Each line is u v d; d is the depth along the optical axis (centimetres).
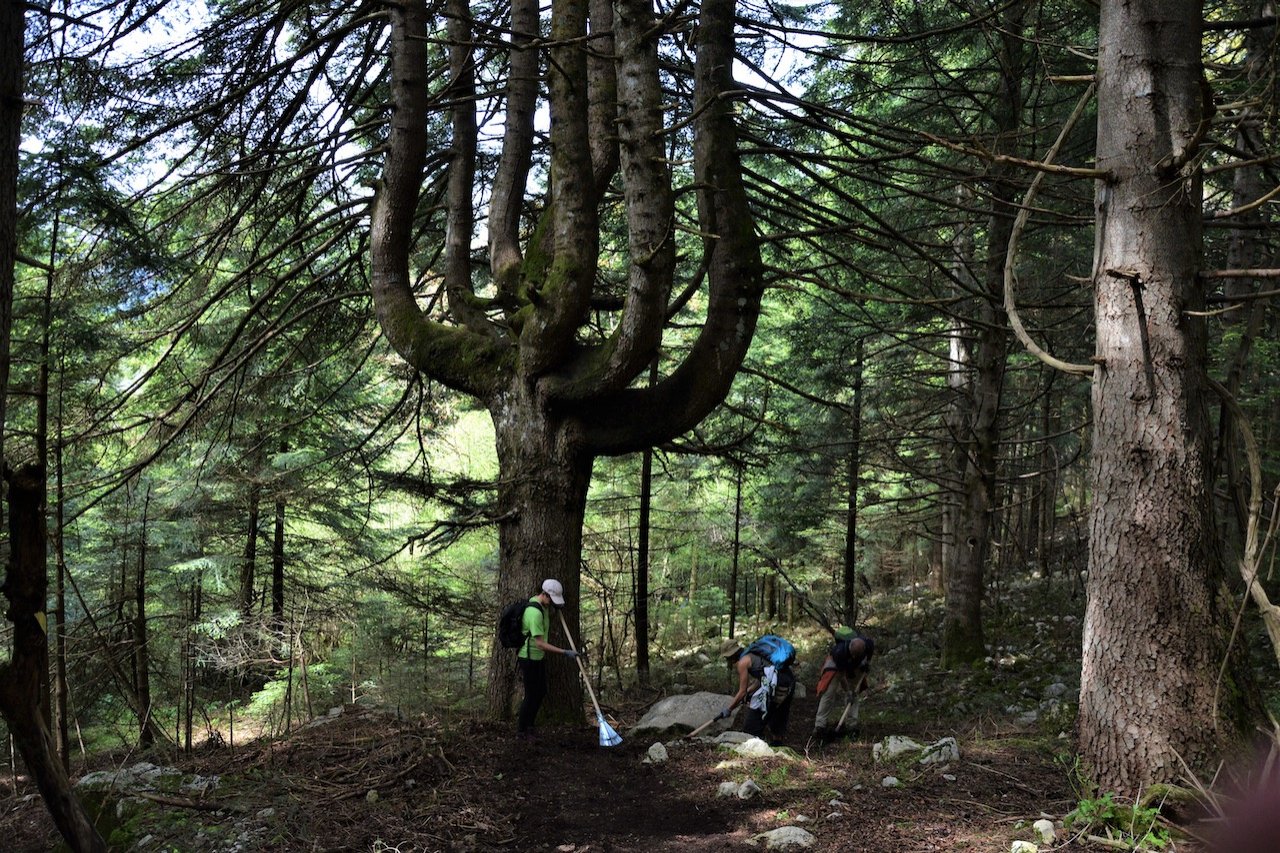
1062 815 525
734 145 905
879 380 1642
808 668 1459
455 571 1623
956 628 1284
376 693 1141
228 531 1266
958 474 1359
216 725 1084
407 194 888
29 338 679
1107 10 534
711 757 706
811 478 1670
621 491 2022
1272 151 584
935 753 656
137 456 1036
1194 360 505
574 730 800
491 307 947
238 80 951
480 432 2534
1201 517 497
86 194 635
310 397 1302
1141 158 514
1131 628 499
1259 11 714
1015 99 1076
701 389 849
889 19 1124
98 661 811
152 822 562
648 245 793
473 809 586
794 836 516
